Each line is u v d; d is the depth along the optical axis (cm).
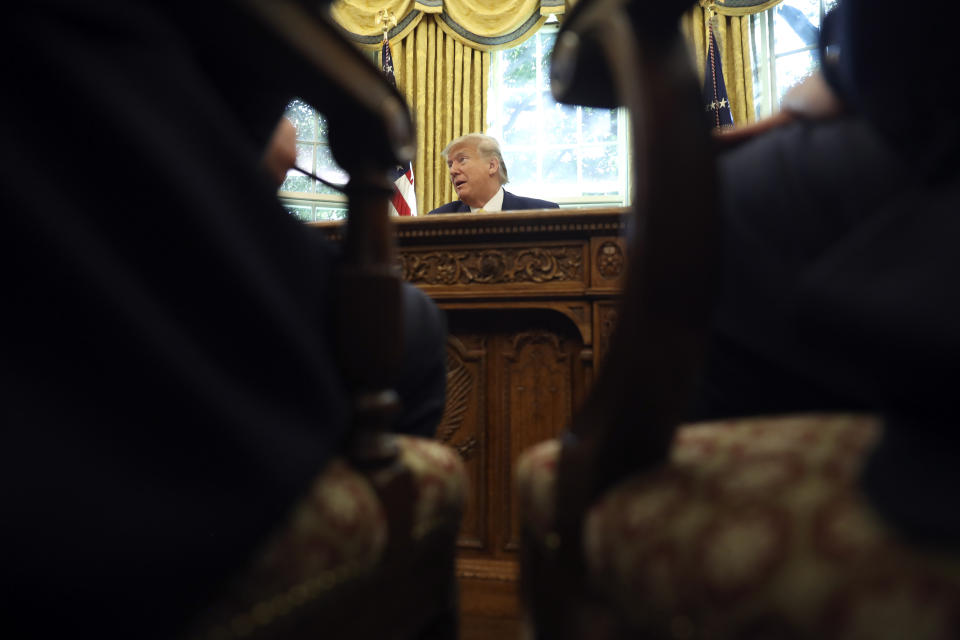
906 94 35
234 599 36
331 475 47
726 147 67
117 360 31
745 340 51
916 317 26
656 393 36
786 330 47
